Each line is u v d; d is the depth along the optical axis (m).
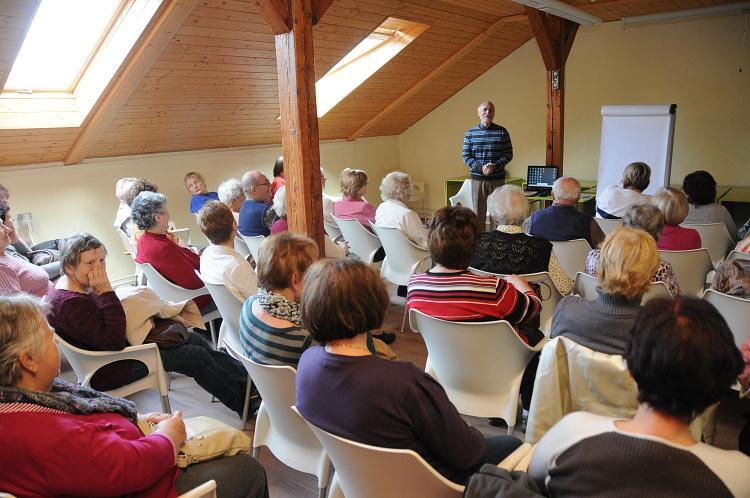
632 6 5.41
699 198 3.69
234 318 2.63
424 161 8.52
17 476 1.18
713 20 6.14
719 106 6.29
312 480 2.29
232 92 5.14
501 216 2.66
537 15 5.24
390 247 3.83
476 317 1.99
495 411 2.12
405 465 1.26
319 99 6.45
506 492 1.01
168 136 5.34
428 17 5.51
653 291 2.18
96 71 4.17
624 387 1.54
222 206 2.77
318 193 3.15
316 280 1.33
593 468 0.93
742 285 2.35
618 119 5.43
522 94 7.47
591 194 6.10
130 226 4.22
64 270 2.20
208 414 2.85
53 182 4.75
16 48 3.38
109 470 1.25
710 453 0.89
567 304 1.70
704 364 0.87
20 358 1.26
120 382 2.29
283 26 2.90
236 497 1.53
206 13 3.95
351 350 1.34
